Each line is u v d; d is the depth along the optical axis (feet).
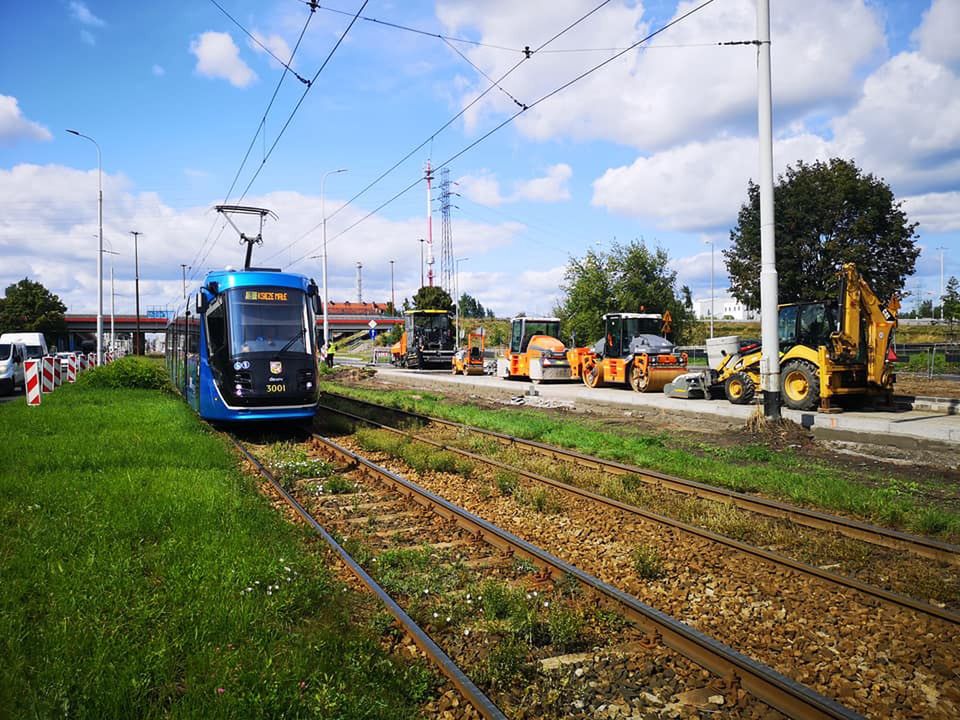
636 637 16.05
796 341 58.29
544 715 13.05
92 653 13.79
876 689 13.76
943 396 67.36
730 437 45.70
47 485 27.73
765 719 12.80
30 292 260.83
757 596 18.44
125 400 65.26
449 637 16.01
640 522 25.32
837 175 114.42
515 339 102.42
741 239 123.13
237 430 50.96
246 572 18.10
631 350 79.92
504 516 26.66
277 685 12.52
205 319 48.96
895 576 19.81
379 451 41.37
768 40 44.37
